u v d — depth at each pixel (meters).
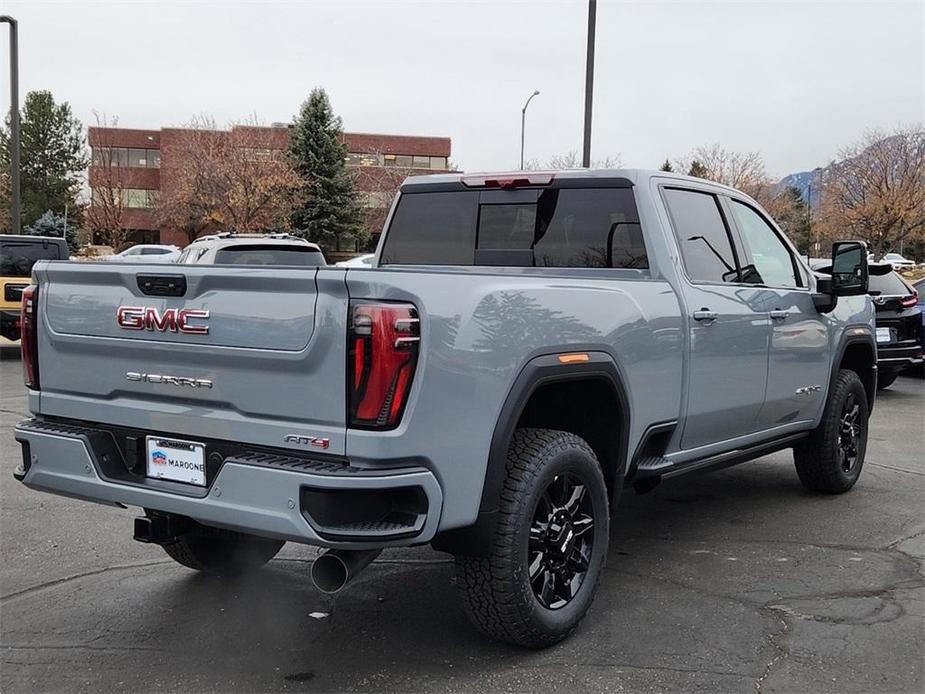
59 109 61.12
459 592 3.54
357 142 62.22
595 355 3.80
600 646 3.76
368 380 3.00
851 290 5.49
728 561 4.90
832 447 6.16
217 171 41.06
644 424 4.22
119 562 4.84
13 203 19.41
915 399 11.42
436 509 3.16
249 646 3.75
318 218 45.66
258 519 3.09
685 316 4.46
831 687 3.40
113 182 49.31
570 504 3.83
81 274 3.67
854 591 4.43
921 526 5.59
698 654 3.68
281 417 3.16
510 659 3.63
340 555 3.09
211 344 3.28
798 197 51.91
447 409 3.17
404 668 3.55
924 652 3.71
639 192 4.61
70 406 3.75
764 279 5.45
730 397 4.88
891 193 39.81
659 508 6.05
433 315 3.11
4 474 6.80
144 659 3.62
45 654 3.67
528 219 4.97
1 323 13.83
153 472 3.52
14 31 19.06
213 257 12.55
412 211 5.43
